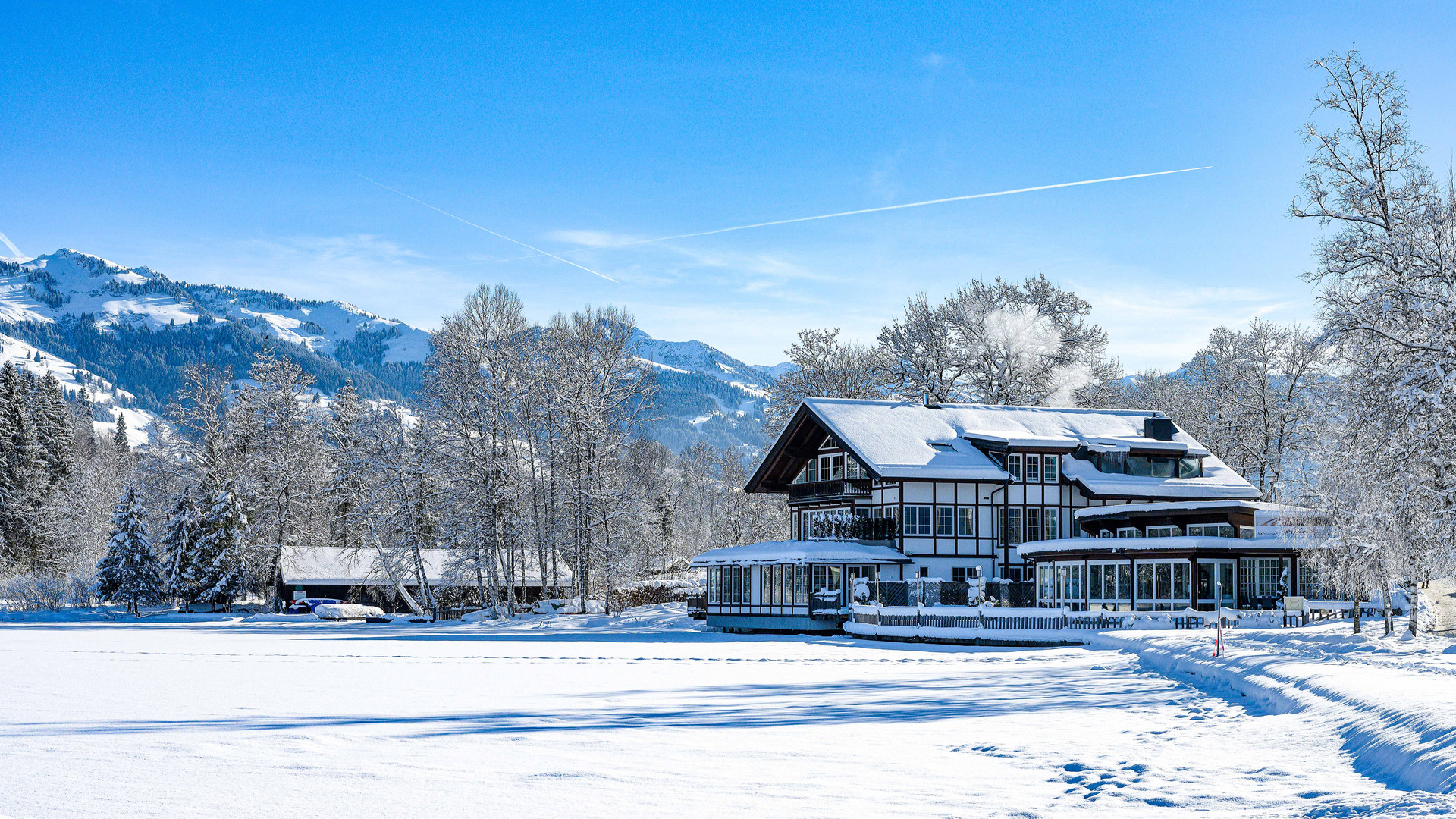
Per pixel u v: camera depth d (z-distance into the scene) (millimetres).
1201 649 30953
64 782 12305
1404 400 28219
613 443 68062
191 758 14016
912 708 20266
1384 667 21828
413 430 67625
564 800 11383
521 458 67500
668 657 35844
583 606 66000
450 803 11203
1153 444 59125
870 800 11398
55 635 50625
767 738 16016
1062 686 24703
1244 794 11352
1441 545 28375
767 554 55219
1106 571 48688
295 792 11734
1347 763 12695
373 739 15867
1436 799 9930
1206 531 50094
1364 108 36875
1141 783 12164
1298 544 35500
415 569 74500
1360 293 32000
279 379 85250
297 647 41594
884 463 55000
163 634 52594
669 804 11188
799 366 77625
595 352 67938
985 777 12773
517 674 28719
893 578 55062
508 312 67250
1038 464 57906
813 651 38750
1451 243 30750
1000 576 56406
